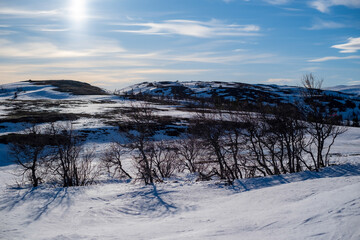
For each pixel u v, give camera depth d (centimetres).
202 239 672
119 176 2659
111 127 4922
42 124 5100
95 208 1393
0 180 2733
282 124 2055
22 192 1802
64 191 1795
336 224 581
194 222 927
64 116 5903
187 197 1466
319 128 2123
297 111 2102
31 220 1265
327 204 739
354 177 1266
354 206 657
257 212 911
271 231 646
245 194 1309
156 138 4062
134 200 1480
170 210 1265
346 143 4175
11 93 12675
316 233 565
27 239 985
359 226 536
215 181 1812
